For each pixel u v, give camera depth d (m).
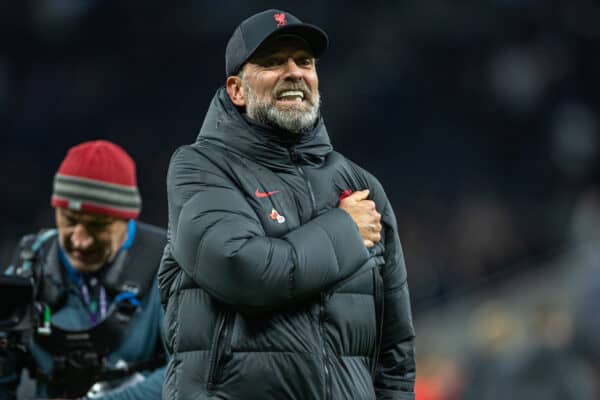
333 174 10.70
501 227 53.59
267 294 9.52
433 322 46.16
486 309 41.69
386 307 11.01
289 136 10.50
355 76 65.31
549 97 65.12
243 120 10.52
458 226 54.41
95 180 13.34
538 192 62.88
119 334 13.48
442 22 65.31
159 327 13.57
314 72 10.60
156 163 65.25
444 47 65.56
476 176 63.50
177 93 67.50
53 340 13.38
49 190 64.56
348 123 65.06
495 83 65.19
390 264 10.98
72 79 67.12
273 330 9.75
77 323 13.54
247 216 9.97
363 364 10.29
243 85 10.52
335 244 9.80
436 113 65.44
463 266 50.75
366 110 65.19
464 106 65.44
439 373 37.19
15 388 13.40
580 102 65.25
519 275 44.78
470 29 65.56
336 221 9.96
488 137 65.00
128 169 13.71
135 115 67.12
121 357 13.52
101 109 66.88
